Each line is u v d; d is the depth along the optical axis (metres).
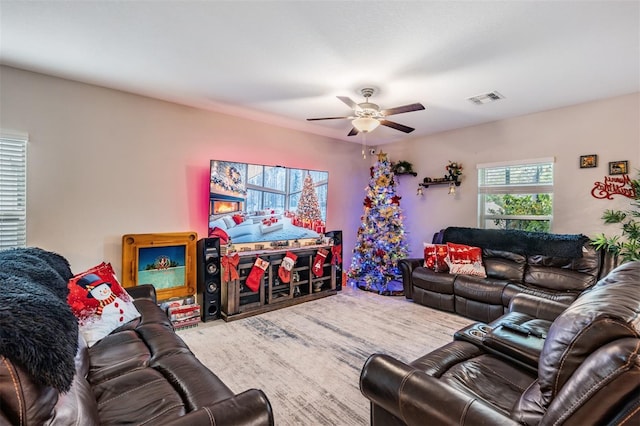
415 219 5.31
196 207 3.77
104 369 1.63
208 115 3.86
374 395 1.30
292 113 3.96
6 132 2.65
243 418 1.06
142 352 1.80
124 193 3.29
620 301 1.06
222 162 3.73
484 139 4.43
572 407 0.87
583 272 3.28
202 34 2.19
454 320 3.56
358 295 4.61
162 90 3.23
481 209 4.54
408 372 1.25
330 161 5.27
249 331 3.23
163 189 3.54
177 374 1.55
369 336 3.10
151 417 1.23
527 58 2.49
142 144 3.39
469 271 3.83
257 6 1.88
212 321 3.52
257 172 4.07
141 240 3.30
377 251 4.88
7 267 1.44
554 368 1.05
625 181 3.29
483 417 1.00
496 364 1.69
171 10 1.92
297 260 4.37
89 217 3.09
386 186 5.05
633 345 0.83
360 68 2.69
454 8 1.89
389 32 2.14
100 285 2.17
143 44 2.33
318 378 2.34
